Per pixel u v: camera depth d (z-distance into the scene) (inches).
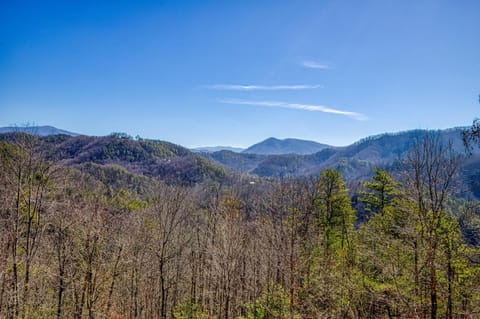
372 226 901.8
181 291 1470.2
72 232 885.8
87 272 880.9
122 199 1344.7
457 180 553.6
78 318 894.4
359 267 887.7
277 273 1142.3
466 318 621.0
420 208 578.6
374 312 826.8
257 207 1270.9
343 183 1197.1
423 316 642.8
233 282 1027.9
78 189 1037.8
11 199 785.6
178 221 1132.5
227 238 965.8
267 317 926.4
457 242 577.3
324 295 903.7
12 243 797.9
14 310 749.9
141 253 1146.0
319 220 1162.0
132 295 1190.9
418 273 599.2
